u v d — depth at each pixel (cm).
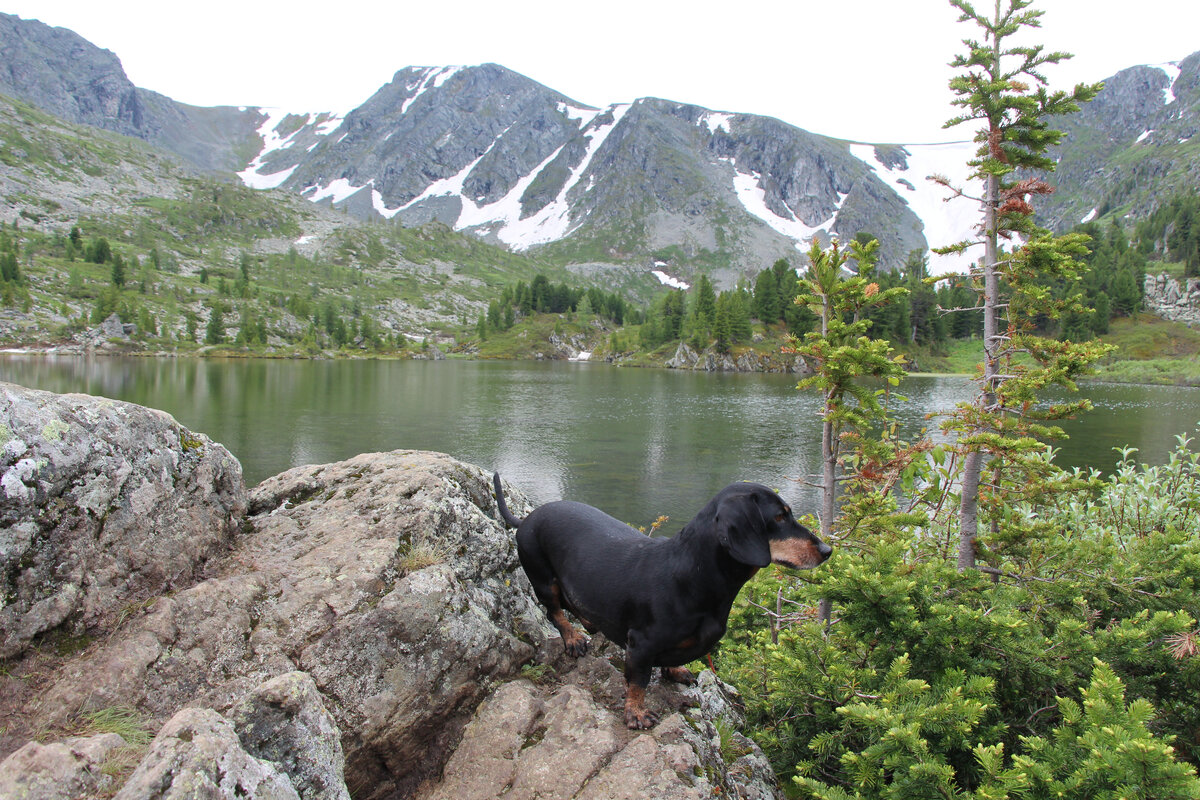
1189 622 429
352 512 469
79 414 339
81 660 301
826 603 591
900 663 428
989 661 445
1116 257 16500
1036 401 699
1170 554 538
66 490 316
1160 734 442
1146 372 9550
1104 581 544
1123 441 3341
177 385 6519
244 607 355
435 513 463
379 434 3788
